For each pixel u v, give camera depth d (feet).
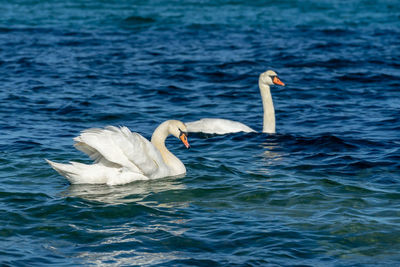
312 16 152.46
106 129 43.32
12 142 54.24
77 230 33.86
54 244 31.96
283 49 111.75
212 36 126.41
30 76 87.86
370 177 44.80
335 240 32.83
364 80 87.10
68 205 37.65
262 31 132.36
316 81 86.89
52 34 126.41
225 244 32.19
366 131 60.44
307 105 73.92
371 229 34.37
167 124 47.75
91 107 70.44
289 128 63.21
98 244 31.99
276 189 41.81
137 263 29.68
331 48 112.57
